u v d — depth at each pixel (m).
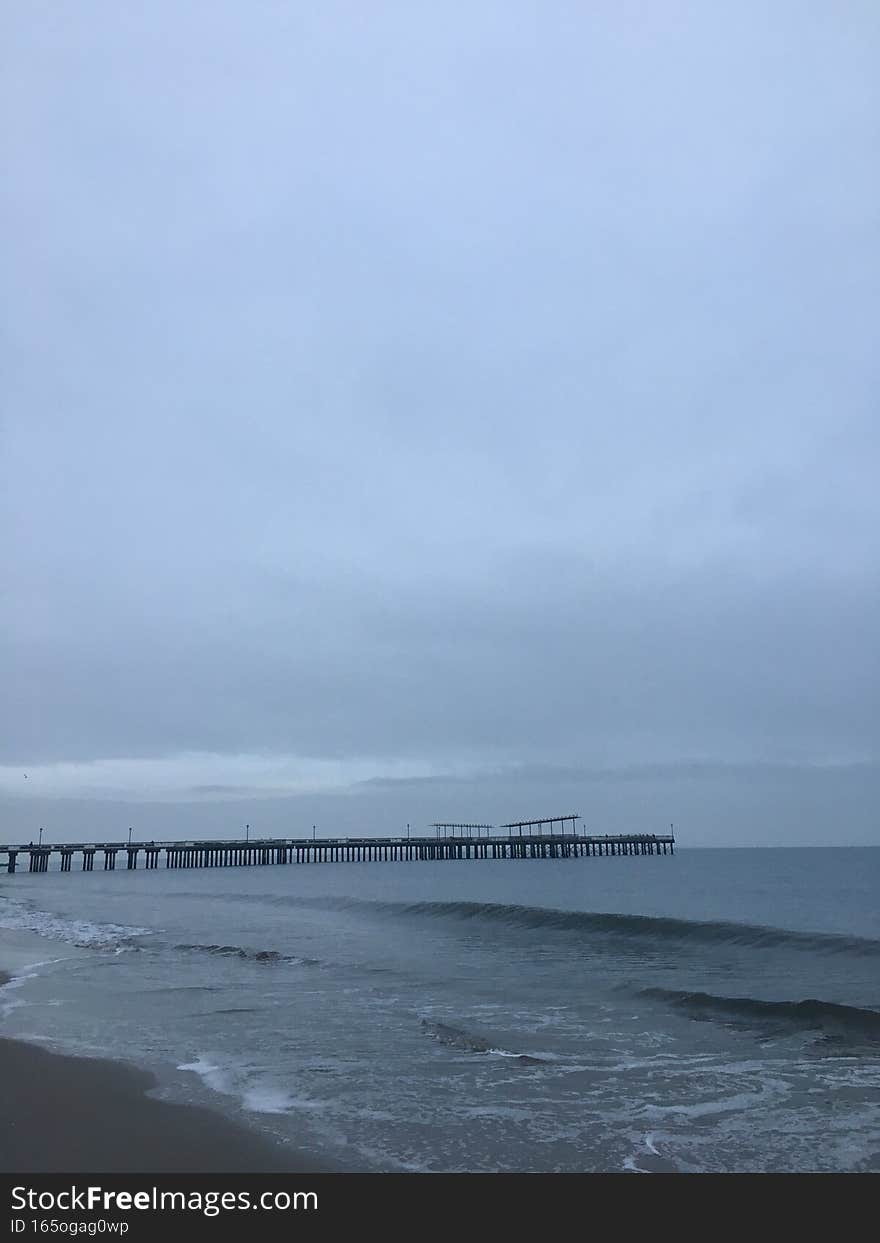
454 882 78.19
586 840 149.12
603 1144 8.77
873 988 17.53
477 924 31.61
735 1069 11.62
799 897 53.28
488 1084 10.88
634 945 25.30
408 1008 15.89
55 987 18.23
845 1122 9.42
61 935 29.34
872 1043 13.00
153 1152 8.41
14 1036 13.55
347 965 21.64
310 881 82.12
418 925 32.28
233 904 45.66
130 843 119.31
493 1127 9.24
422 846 146.62
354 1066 11.71
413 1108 9.87
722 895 55.97
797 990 17.45
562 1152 8.55
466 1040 13.10
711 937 25.17
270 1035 13.63
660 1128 9.25
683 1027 14.23
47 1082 10.67
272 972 20.45
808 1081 11.04
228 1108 9.77
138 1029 14.07
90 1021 14.71
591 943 25.95
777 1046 12.90
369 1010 15.70
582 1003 16.34
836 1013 14.22
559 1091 10.61
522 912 31.20
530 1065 11.81
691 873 94.06
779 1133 9.08
